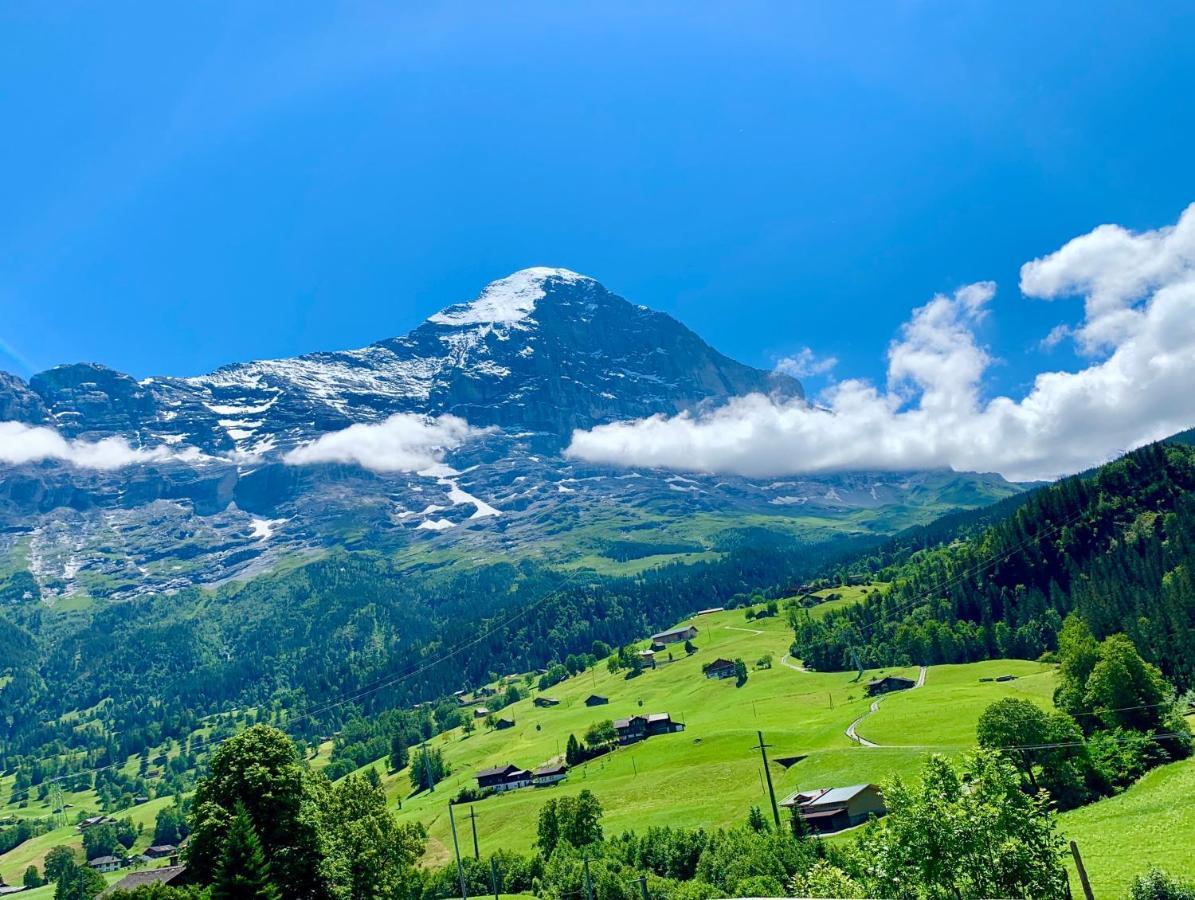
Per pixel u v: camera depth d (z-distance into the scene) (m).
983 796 49.97
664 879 94.12
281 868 67.06
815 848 84.00
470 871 118.00
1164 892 52.53
